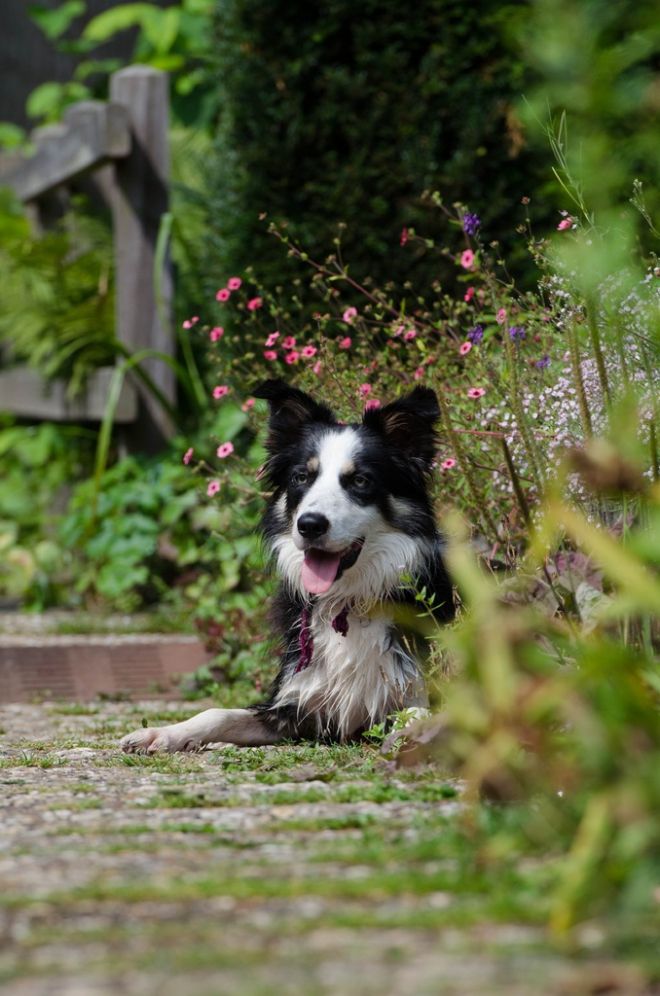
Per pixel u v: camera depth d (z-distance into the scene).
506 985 2.66
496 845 3.41
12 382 14.73
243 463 8.49
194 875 3.49
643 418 4.98
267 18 10.14
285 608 6.75
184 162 14.66
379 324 9.21
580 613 5.11
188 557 10.85
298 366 8.36
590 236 5.20
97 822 4.25
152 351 12.27
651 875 3.00
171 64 15.77
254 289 10.12
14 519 14.22
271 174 10.12
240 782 5.02
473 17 9.91
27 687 9.00
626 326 5.27
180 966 2.79
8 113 19.94
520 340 6.41
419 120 9.98
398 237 9.91
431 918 3.05
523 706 3.29
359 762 5.44
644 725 3.24
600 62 2.89
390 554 6.48
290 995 2.61
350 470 6.49
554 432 6.08
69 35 19.58
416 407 6.54
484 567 6.13
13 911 3.19
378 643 6.36
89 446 13.84
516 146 7.08
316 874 3.49
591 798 3.41
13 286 13.55
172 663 9.38
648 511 4.84
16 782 5.09
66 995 2.63
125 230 12.48
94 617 11.73
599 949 2.87
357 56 10.05
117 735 6.84
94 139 12.50
